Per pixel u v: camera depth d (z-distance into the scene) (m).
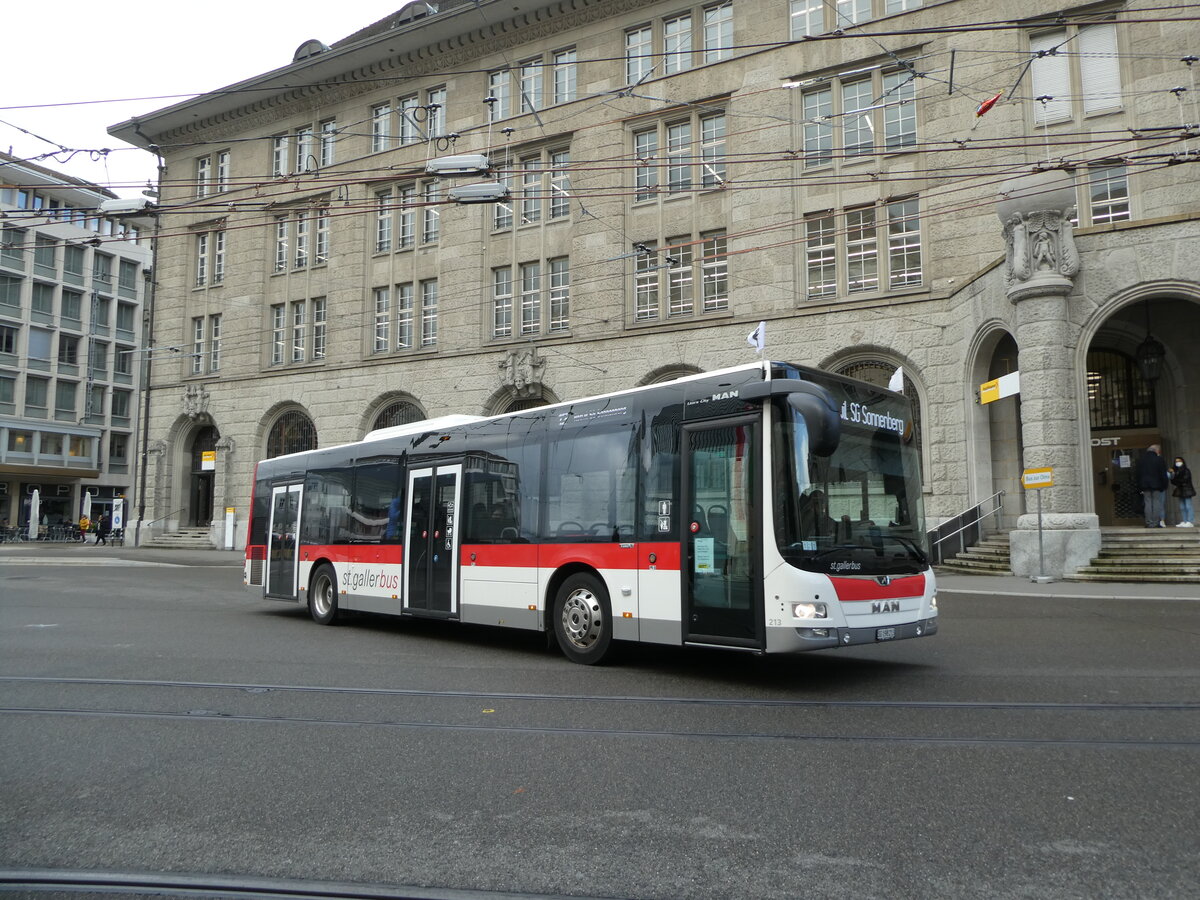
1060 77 21.44
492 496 10.77
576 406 9.98
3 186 16.36
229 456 34.78
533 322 28.75
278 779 5.23
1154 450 19.19
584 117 27.55
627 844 4.18
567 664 9.47
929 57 22.73
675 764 5.47
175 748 5.93
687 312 26.03
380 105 31.98
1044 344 18.09
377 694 7.72
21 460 57.34
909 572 8.41
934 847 4.09
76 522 60.59
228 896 3.69
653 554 8.77
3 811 4.71
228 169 35.75
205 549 34.66
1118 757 5.54
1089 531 17.58
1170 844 4.10
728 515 8.16
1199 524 19.98
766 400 7.96
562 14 27.84
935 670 8.80
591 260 27.23
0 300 56.38
